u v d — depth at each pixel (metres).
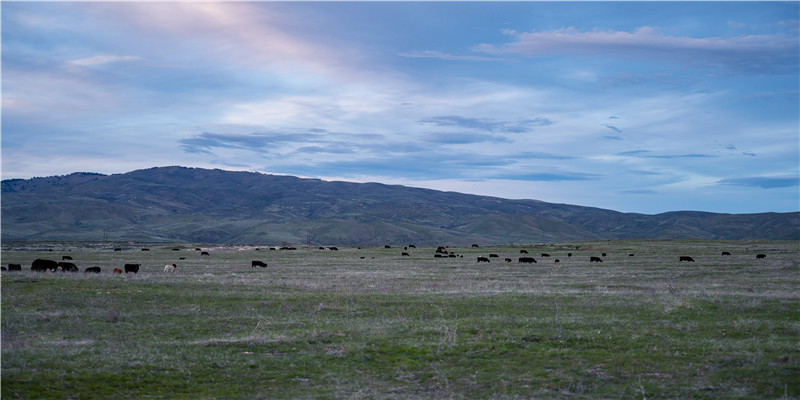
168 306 24.23
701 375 13.45
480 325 19.77
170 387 12.57
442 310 23.98
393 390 12.52
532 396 12.00
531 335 17.94
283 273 47.72
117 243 155.50
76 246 123.44
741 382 12.83
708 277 44.81
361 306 24.75
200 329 19.50
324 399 11.81
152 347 16.14
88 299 25.03
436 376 13.66
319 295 27.70
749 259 67.62
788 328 19.17
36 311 22.33
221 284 32.00
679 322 20.70
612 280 41.66
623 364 14.59
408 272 49.72
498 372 14.02
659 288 34.38
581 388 12.48
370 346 16.58
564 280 41.06
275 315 22.56
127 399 11.62
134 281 31.88
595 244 119.88
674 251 89.31
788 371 13.57
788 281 40.84
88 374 12.91
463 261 69.38
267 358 15.16
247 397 11.94
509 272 50.19
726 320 21.03
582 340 17.36
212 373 13.68
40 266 40.84
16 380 11.99
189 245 135.50
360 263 65.00
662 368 14.12
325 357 15.38
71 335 18.14
